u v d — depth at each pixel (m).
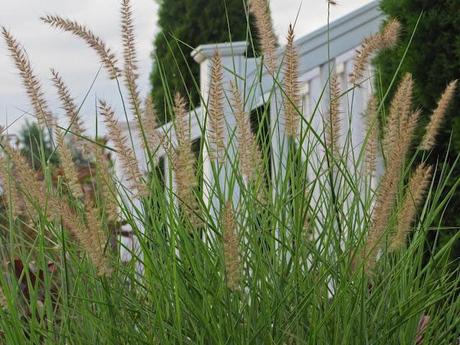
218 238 2.24
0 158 2.41
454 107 4.59
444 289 2.50
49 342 2.26
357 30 5.12
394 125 2.39
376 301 2.42
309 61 5.05
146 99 2.54
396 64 4.84
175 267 2.07
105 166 2.38
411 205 2.12
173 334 2.19
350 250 2.19
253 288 2.21
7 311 2.43
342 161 2.41
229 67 4.88
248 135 2.38
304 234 2.50
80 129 2.44
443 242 4.43
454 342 2.49
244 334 2.13
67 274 2.33
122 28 2.33
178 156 2.19
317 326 2.19
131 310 2.27
